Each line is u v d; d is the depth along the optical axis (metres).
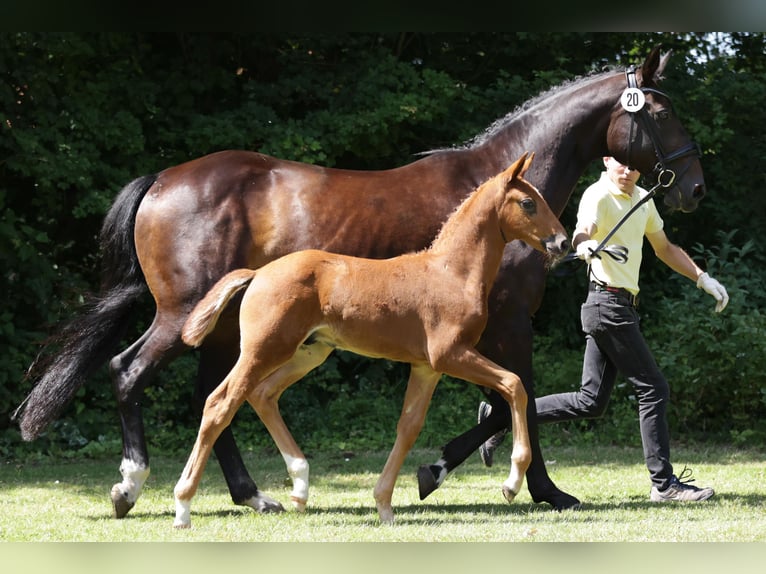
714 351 16.56
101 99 16.98
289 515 9.45
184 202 9.98
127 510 9.45
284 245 9.92
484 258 8.70
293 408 16.91
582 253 9.52
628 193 10.27
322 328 8.58
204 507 10.24
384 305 8.51
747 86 19.19
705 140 18.58
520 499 10.49
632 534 7.99
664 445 10.20
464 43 19.92
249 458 15.10
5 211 16.64
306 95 18.56
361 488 11.94
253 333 8.41
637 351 10.16
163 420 16.88
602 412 10.65
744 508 9.52
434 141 19.08
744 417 16.89
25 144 15.76
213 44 18.28
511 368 9.70
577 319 19.02
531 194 8.70
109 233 10.29
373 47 19.14
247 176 10.10
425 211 9.98
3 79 16.50
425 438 16.38
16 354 15.78
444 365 8.54
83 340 10.14
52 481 12.73
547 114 10.33
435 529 8.31
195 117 17.64
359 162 19.25
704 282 10.70
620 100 10.08
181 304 9.84
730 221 19.03
